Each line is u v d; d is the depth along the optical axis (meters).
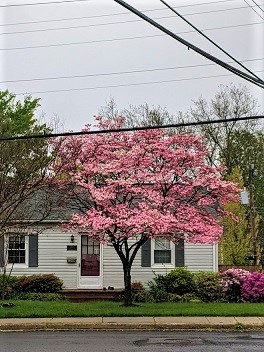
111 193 21.02
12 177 19.98
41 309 20.70
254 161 43.50
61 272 27.89
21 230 25.58
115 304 22.67
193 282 25.89
